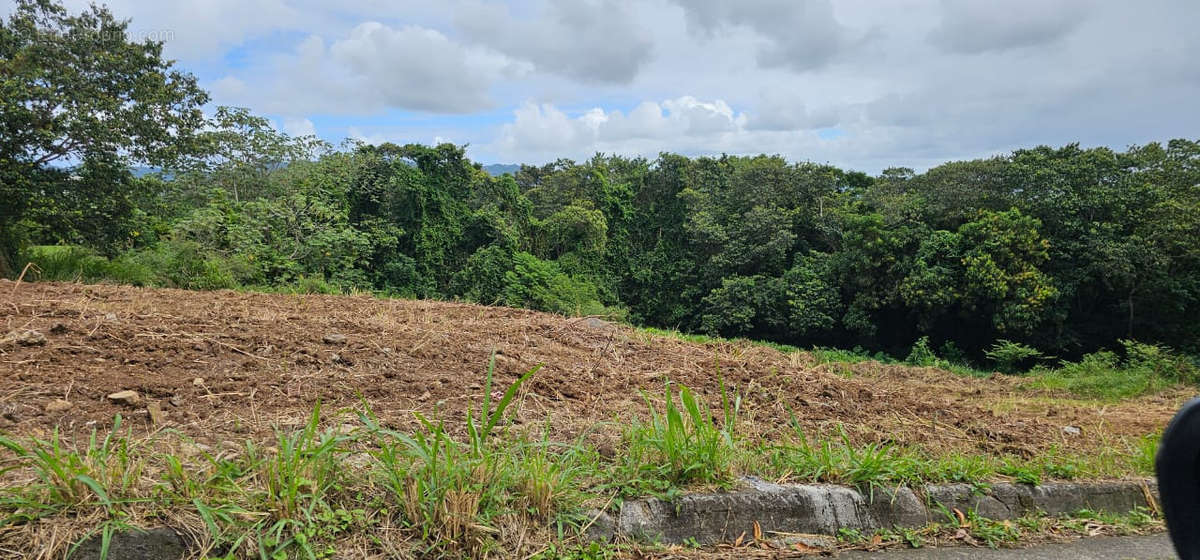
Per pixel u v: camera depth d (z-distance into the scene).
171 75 15.34
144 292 6.31
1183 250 23.66
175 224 19.42
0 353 3.65
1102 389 9.42
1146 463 4.00
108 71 14.30
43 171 14.14
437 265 36.56
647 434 3.23
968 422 4.98
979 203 28.22
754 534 2.80
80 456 2.54
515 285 34.78
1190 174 25.69
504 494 2.59
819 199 37.50
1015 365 26.44
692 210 42.19
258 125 29.67
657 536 2.67
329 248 22.73
